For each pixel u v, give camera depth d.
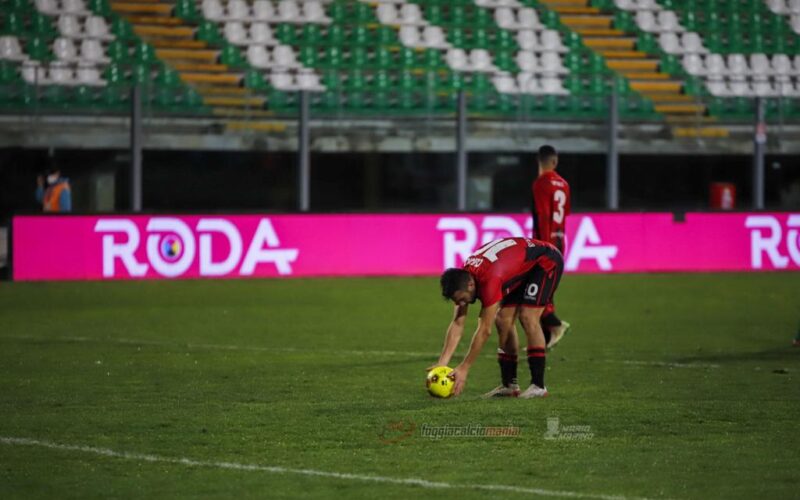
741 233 78.06
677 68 107.56
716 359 42.44
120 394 34.69
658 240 76.94
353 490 23.78
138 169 72.44
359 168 110.38
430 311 57.28
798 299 62.81
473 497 23.23
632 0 111.06
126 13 99.06
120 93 83.00
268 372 39.03
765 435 29.11
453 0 107.56
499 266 31.88
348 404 33.03
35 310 56.81
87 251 70.12
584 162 112.88
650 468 25.66
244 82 94.56
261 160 108.75
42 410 32.19
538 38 107.06
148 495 23.48
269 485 24.19
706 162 115.00
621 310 58.00
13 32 94.56
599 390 35.59
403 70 97.19
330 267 73.31
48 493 23.62
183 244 71.25
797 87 102.25
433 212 74.31
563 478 24.75
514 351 34.50
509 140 88.94
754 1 112.06
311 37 102.38
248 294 63.97
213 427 29.83
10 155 99.50
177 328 50.88
